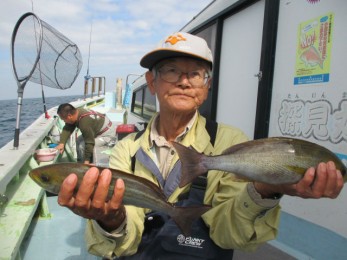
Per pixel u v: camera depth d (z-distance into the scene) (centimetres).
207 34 144
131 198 53
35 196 113
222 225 58
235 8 119
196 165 55
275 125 99
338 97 78
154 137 68
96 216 51
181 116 66
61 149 206
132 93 322
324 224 81
